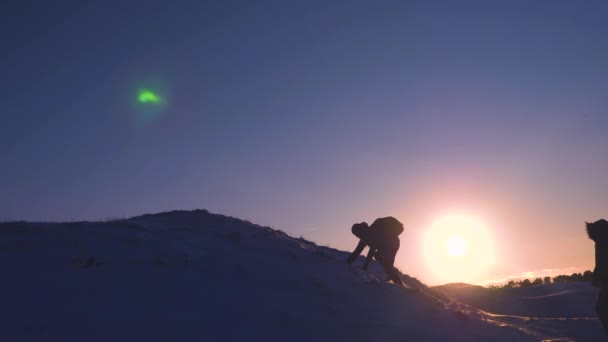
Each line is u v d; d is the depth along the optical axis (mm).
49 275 8320
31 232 10367
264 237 13484
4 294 7402
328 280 10938
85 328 6855
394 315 9922
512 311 18031
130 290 8234
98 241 10352
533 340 10195
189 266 9859
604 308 9773
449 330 9695
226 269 10188
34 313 6996
